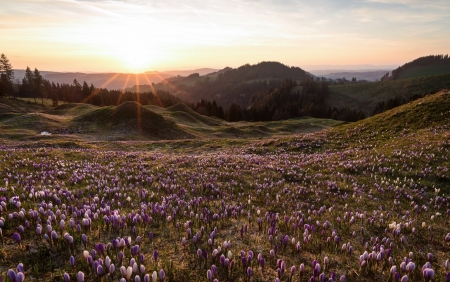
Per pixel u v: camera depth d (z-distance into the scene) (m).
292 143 30.31
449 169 14.94
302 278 5.70
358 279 5.88
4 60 137.12
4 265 5.34
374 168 16.56
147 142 42.56
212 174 15.48
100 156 20.55
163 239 7.15
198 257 6.05
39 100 154.12
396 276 5.33
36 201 8.92
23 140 45.31
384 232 8.47
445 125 25.11
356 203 11.38
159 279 5.00
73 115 82.44
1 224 6.18
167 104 165.12
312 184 14.28
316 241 7.49
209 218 8.41
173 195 10.78
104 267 5.37
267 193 12.00
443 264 6.77
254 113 160.88
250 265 5.77
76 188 11.26
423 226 8.48
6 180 10.80
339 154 21.44
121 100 164.12
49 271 5.32
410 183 13.54
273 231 7.47
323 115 177.50
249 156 23.20
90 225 7.02
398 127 28.45
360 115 148.50
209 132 72.44
